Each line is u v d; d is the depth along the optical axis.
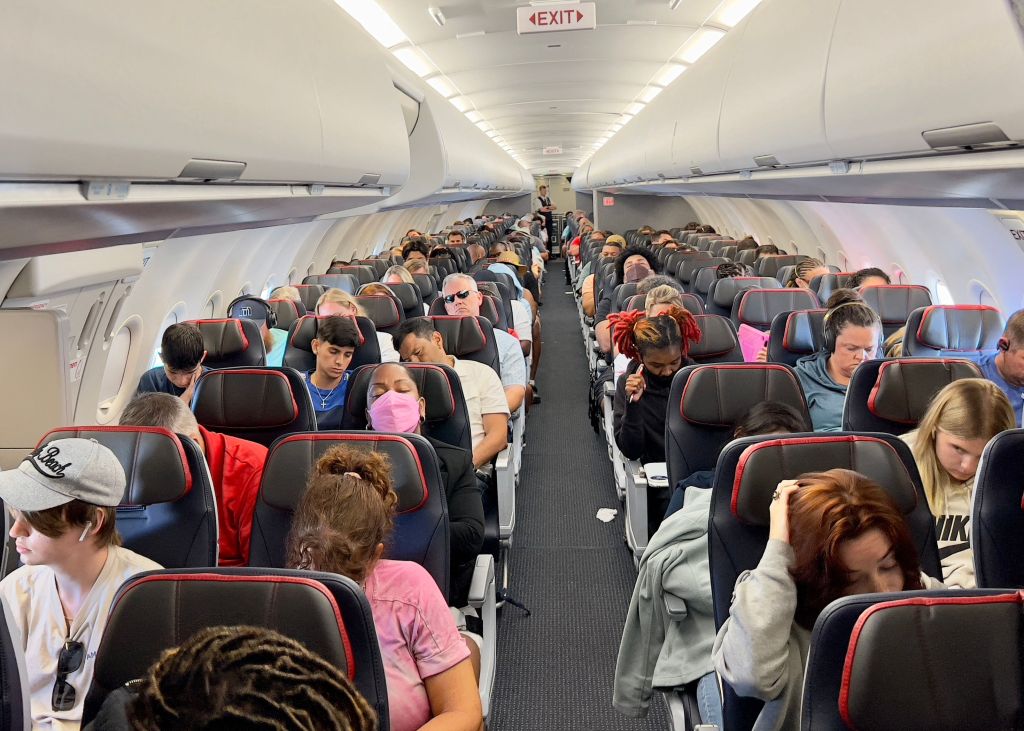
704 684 2.25
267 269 8.18
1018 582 1.93
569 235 23.19
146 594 1.50
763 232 14.14
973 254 5.83
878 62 3.51
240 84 2.95
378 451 2.36
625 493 4.32
